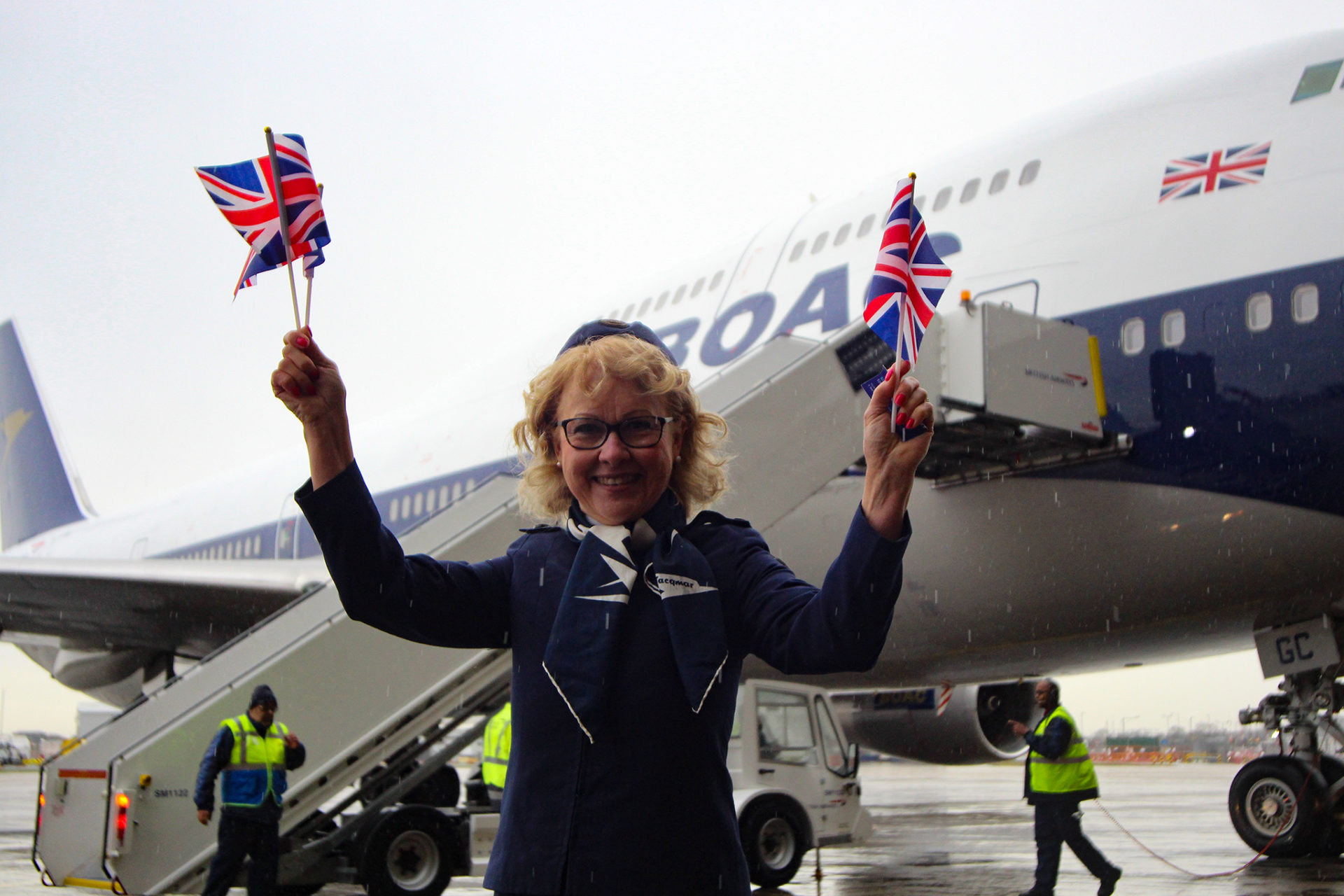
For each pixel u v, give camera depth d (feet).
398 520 41.75
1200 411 23.00
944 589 27.09
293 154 5.42
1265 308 22.62
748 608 5.17
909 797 65.87
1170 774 108.68
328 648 20.95
